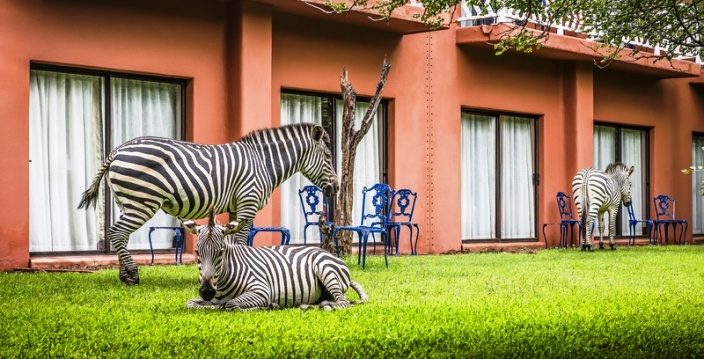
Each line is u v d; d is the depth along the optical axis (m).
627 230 20.59
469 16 16.56
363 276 10.12
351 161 13.38
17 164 11.27
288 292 7.25
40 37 11.49
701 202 22.33
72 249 12.12
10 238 11.21
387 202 13.52
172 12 12.72
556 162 18.28
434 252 15.88
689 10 10.47
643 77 20.42
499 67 17.12
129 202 8.99
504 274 10.66
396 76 15.38
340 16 14.06
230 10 13.29
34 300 7.82
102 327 6.29
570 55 17.53
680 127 21.44
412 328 6.31
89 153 12.27
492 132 17.44
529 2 9.57
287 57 13.95
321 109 14.71
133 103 12.68
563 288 9.23
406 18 14.30
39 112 11.84
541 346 5.80
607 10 10.81
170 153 9.09
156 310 7.07
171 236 13.05
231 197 9.44
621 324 6.74
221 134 13.24
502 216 17.59
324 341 5.79
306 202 14.56
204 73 13.05
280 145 9.98
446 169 16.09
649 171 20.91
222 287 7.00
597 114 19.25
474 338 6.01
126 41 12.26
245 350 5.47
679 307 7.82
